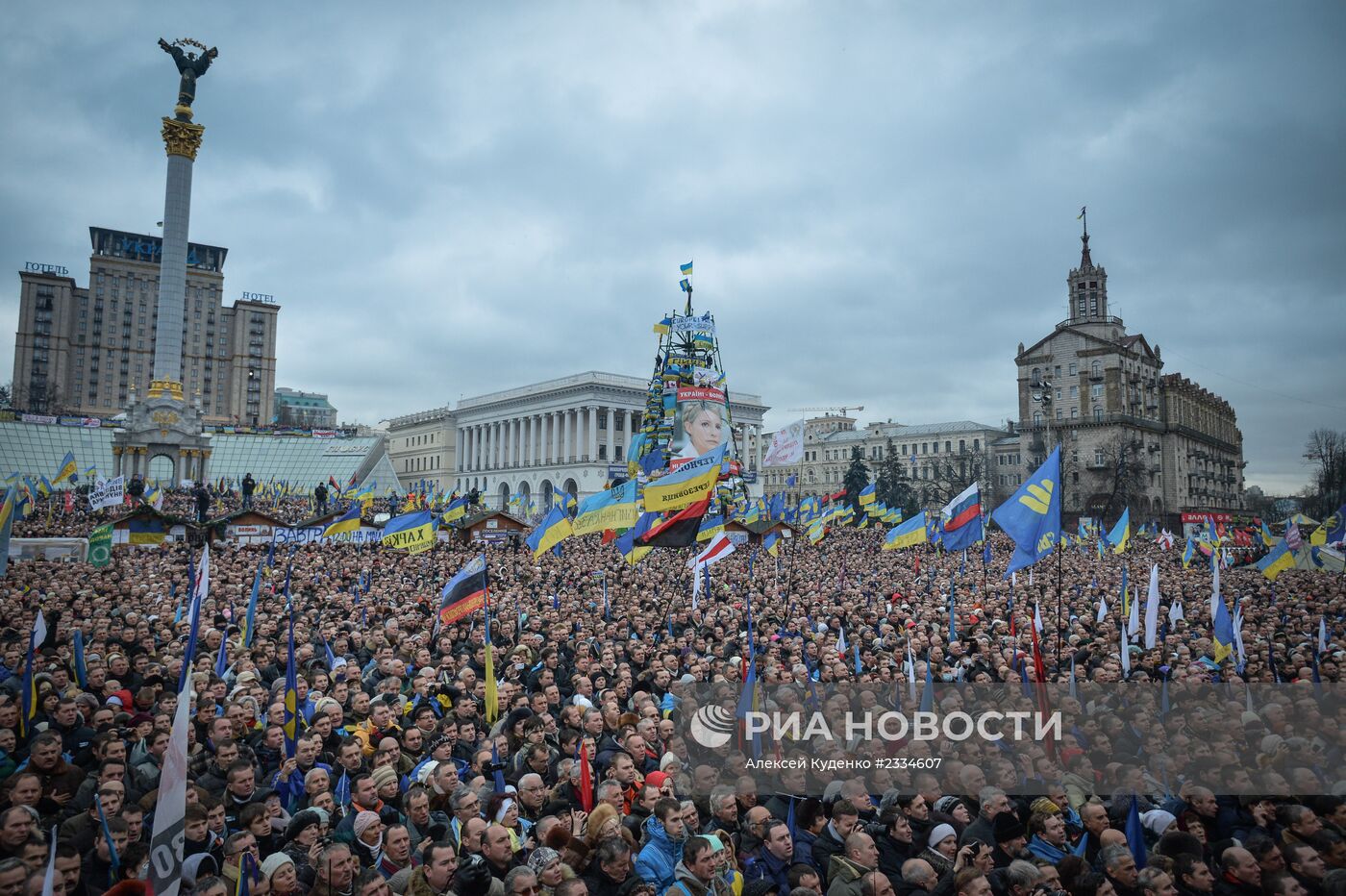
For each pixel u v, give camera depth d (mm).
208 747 8750
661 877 6262
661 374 61438
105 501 35688
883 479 98250
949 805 7438
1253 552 43625
